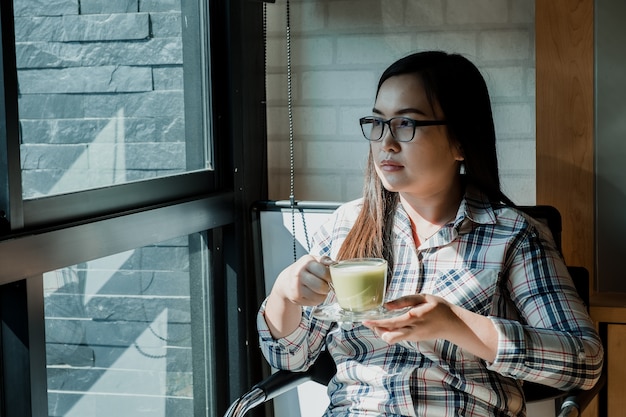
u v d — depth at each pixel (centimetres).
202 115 233
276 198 261
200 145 232
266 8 255
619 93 226
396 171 166
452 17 242
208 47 233
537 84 231
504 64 239
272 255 238
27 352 161
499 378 166
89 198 183
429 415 161
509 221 170
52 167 174
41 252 161
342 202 256
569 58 228
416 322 148
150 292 208
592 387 166
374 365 167
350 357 171
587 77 228
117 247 185
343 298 151
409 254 173
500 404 163
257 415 241
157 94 211
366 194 178
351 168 255
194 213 217
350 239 177
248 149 246
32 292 161
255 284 240
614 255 230
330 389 176
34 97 168
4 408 164
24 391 162
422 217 175
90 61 186
